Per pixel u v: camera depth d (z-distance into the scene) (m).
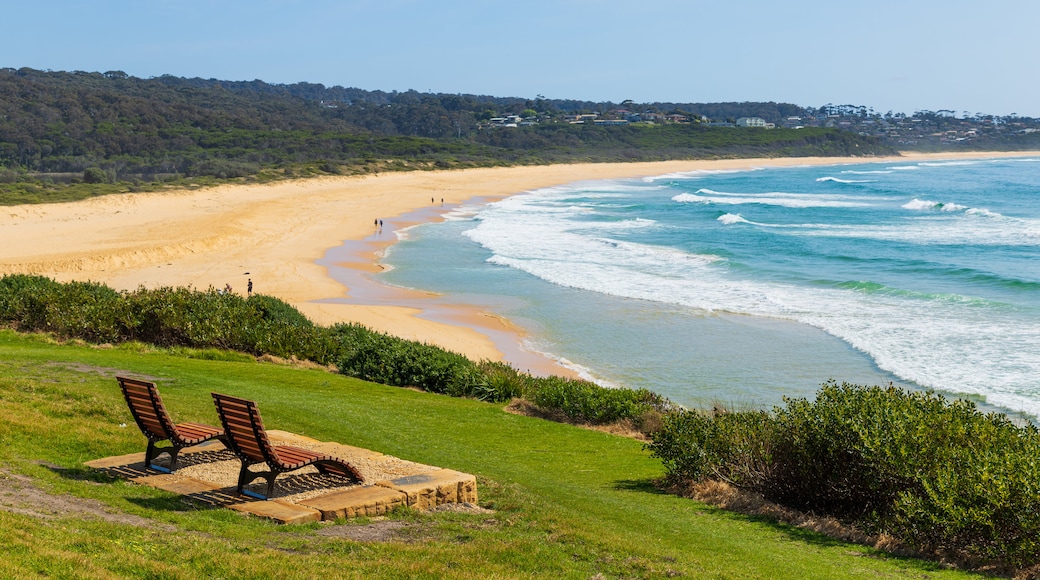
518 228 60.94
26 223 56.97
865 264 43.75
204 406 13.31
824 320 30.41
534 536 7.91
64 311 21.00
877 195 94.50
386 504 8.32
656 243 52.72
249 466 9.02
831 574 7.49
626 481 11.52
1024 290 36.03
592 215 71.25
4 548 5.69
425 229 60.00
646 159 175.38
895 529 8.70
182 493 8.41
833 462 9.82
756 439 10.76
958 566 8.05
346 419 13.56
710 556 7.86
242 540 7.08
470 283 39.06
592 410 16.62
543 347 27.47
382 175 113.81
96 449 9.80
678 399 21.62
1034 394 21.09
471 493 9.04
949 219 67.56
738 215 70.00
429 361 19.47
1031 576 7.76
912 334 28.02
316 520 7.88
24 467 8.55
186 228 53.56
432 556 6.94
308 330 22.28
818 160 194.25
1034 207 77.50
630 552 7.52
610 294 36.09
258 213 64.38
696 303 33.91
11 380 13.03
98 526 6.82
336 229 58.81
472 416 15.36
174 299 22.05
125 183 87.75
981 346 26.14
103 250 43.31
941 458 8.96
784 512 9.89
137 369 16.39
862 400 10.27
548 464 12.19
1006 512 8.02
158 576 5.82
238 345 21.25
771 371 24.30
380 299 35.31
